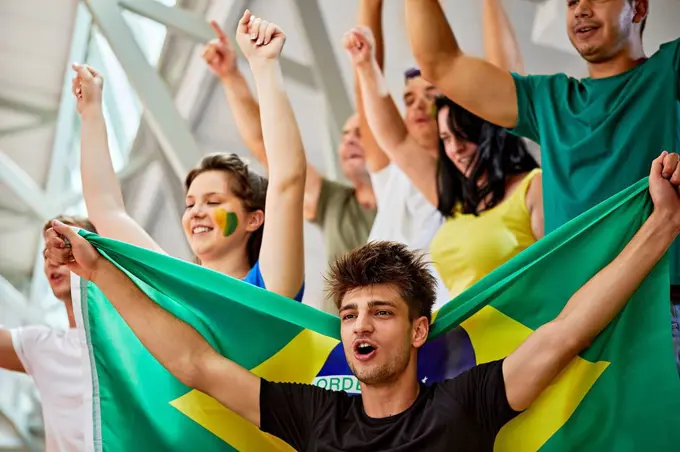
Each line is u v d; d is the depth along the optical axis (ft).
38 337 11.76
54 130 20.27
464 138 15.92
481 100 15.57
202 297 9.73
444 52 15.97
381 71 17.04
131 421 9.62
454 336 9.70
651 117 14.07
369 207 16.93
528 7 16.12
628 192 9.27
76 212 20.75
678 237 12.93
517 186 15.40
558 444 9.10
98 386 9.62
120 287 9.40
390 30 17.17
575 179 14.17
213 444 9.71
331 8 17.78
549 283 9.50
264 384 9.01
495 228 15.34
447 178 15.96
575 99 14.71
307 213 17.25
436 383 8.82
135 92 18.72
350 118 17.38
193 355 9.19
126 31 18.95
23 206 20.45
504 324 9.62
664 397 8.93
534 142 15.40
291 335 9.91
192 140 18.63
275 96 11.87
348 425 8.63
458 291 15.35
